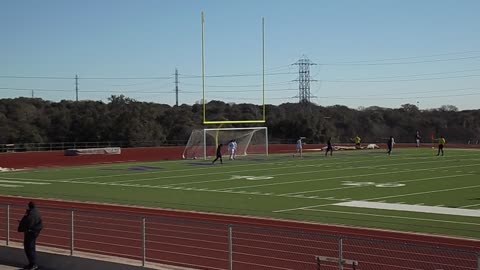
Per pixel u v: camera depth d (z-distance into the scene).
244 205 20.88
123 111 68.88
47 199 23.41
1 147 54.78
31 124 68.19
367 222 16.91
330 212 18.92
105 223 16.34
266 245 13.34
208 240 14.04
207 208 20.30
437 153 53.38
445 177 30.11
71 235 13.12
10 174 35.72
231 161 44.72
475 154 51.31
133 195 24.34
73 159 45.88
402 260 11.83
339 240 10.01
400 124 88.19
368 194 23.44
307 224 16.67
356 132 87.06
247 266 11.93
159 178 31.70
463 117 88.38
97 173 35.66
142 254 11.90
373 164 39.62
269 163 41.97
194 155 50.41
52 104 77.31
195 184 28.28
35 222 13.07
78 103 76.00
